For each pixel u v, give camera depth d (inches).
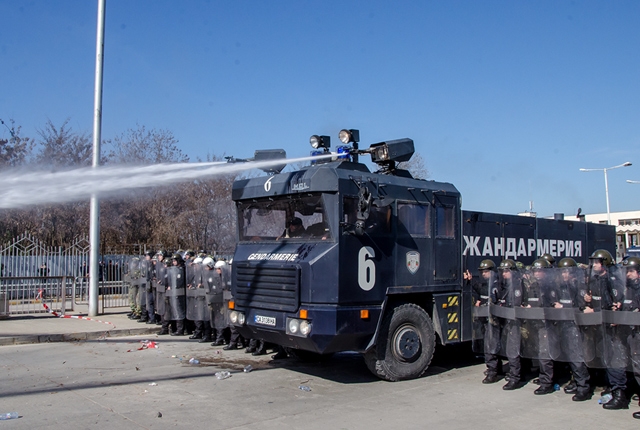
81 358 430.3
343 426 262.5
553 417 276.2
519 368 332.2
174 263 540.4
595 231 541.6
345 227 329.1
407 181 372.5
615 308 282.4
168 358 430.6
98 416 277.6
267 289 348.2
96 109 622.2
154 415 279.6
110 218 1165.7
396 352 351.3
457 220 398.3
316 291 323.0
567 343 309.7
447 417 277.0
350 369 393.1
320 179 330.6
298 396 318.3
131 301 645.3
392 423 267.1
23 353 452.8
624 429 256.4
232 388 336.5
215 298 477.1
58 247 791.1
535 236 469.7
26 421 269.1
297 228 352.5
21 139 1227.9
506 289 335.3
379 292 343.0
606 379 321.1
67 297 778.8
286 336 336.5
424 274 370.6
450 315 384.2
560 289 313.3
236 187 392.8
